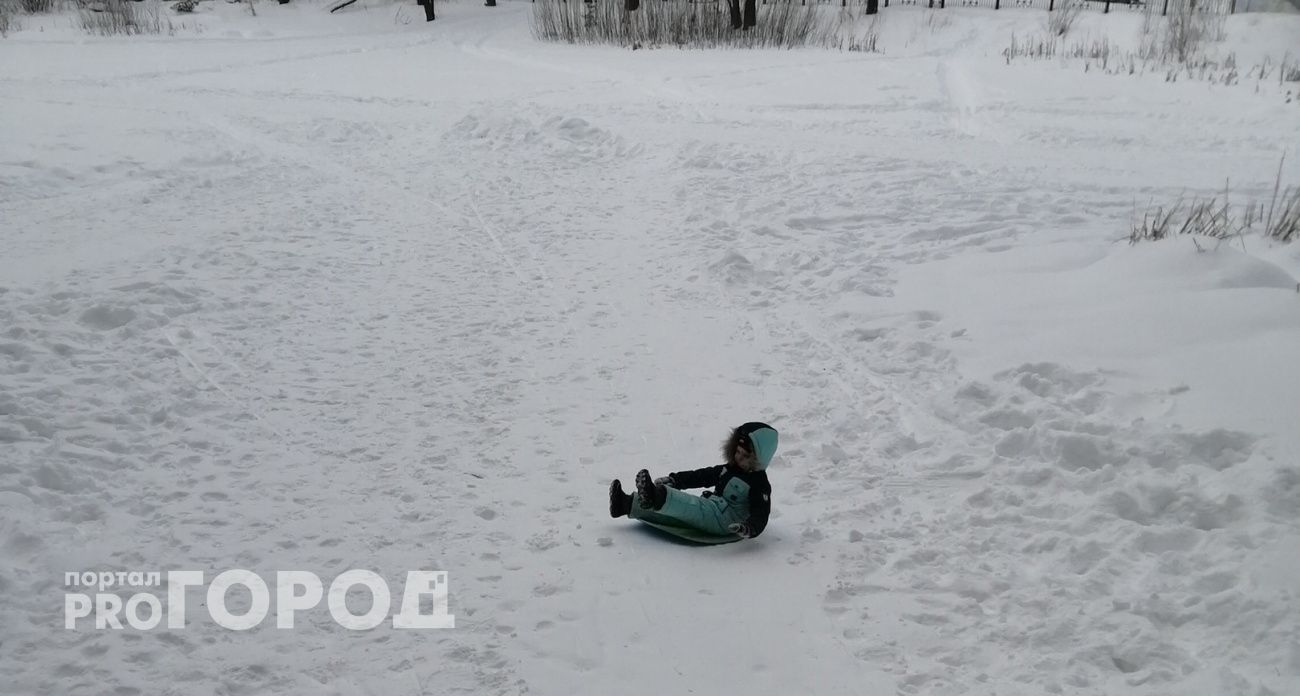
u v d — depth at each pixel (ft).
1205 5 88.28
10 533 15.03
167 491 16.83
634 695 12.20
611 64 81.10
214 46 96.68
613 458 18.51
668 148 44.96
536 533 15.89
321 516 16.26
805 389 21.45
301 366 22.39
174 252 29.76
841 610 13.91
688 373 22.33
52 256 29.09
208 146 45.50
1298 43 79.05
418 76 73.87
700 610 13.91
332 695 12.08
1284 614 12.72
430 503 16.76
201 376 21.61
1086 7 122.52
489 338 24.32
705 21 99.55
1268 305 22.17
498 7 137.69
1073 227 31.55
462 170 42.39
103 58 82.94
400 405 20.57
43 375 21.01
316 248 31.17
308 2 135.44
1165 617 13.24
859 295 26.78
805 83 67.92
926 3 134.00
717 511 15.42
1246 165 42.29
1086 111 55.88
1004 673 12.49
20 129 47.60
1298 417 17.46
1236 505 15.25
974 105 58.59
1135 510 15.60
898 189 37.32
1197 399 18.74
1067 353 21.68
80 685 12.04
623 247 31.68
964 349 22.65
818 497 16.98
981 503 16.53
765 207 35.09
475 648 13.02
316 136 48.73
